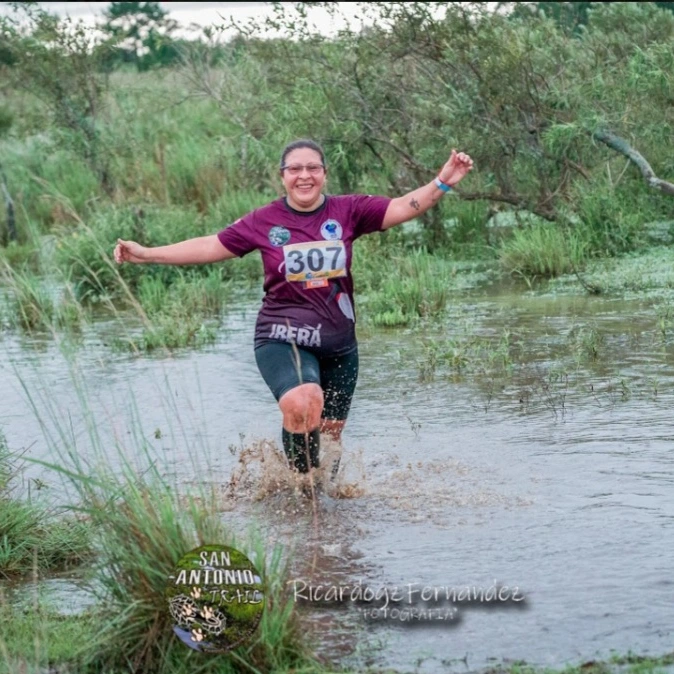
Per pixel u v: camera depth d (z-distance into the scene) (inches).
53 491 352.5
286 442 326.0
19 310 666.2
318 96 827.4
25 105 1206.3
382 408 429.4
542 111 768.9
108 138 1127.0
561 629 238.5
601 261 717.3
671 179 797.2
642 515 300.5
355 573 274.8
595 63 772.6
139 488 266.4
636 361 473.1
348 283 323.9
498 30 767.1
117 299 745.6
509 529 297.1
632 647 228.5
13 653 239.9
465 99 765.9
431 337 550.0
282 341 321.7
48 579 289.7
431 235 817.5
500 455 360.5
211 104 1258.6
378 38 804.0
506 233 829.2
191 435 405.7
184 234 829.2
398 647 235.0
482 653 230.2
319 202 319.3
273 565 243.9
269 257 318.3
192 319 614.2
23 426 431.5
